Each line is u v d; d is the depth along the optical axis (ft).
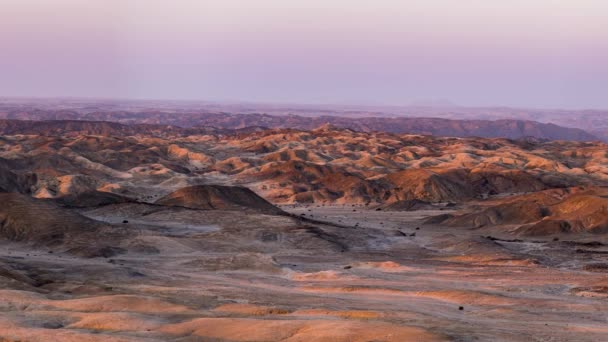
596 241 483.92
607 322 229.86
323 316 215.10
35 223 431.02
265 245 433.89
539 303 259.19
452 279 322.75
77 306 221.66
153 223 488.44
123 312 211.41
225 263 354.95
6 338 172.76
